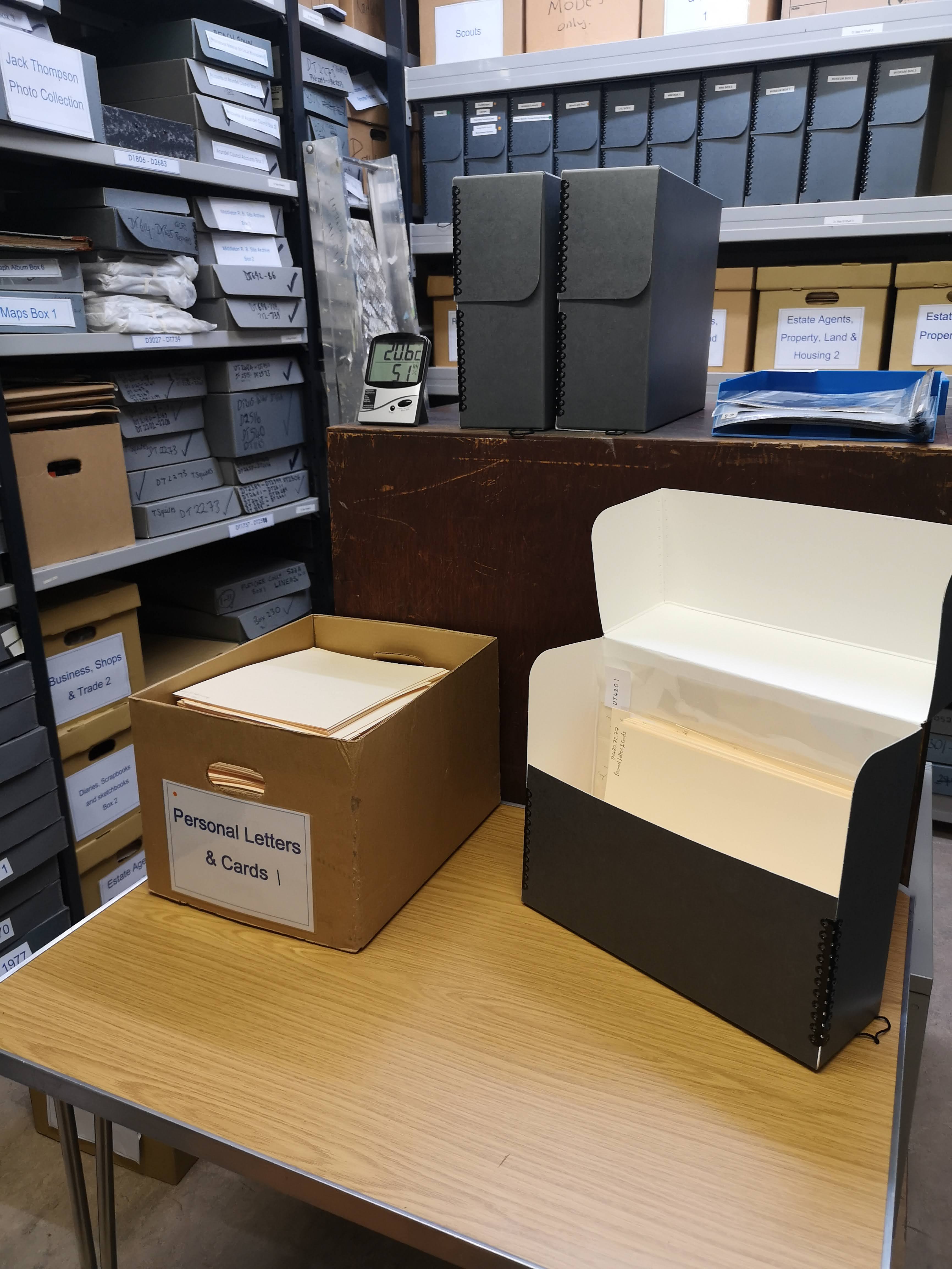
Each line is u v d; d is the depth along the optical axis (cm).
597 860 77
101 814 172
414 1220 55
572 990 75
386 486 104
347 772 74
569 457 94
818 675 75
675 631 86
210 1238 123
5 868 149
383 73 258
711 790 78
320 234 220
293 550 253
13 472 145
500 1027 71
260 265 208
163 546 188
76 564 164
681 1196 57
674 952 73
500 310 94
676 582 91
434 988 76
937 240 242
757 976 67
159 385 189
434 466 101
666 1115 63
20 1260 118
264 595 229
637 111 222
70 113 151
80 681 165
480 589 103
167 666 202
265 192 206
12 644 148
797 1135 61
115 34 190
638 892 75
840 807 70
